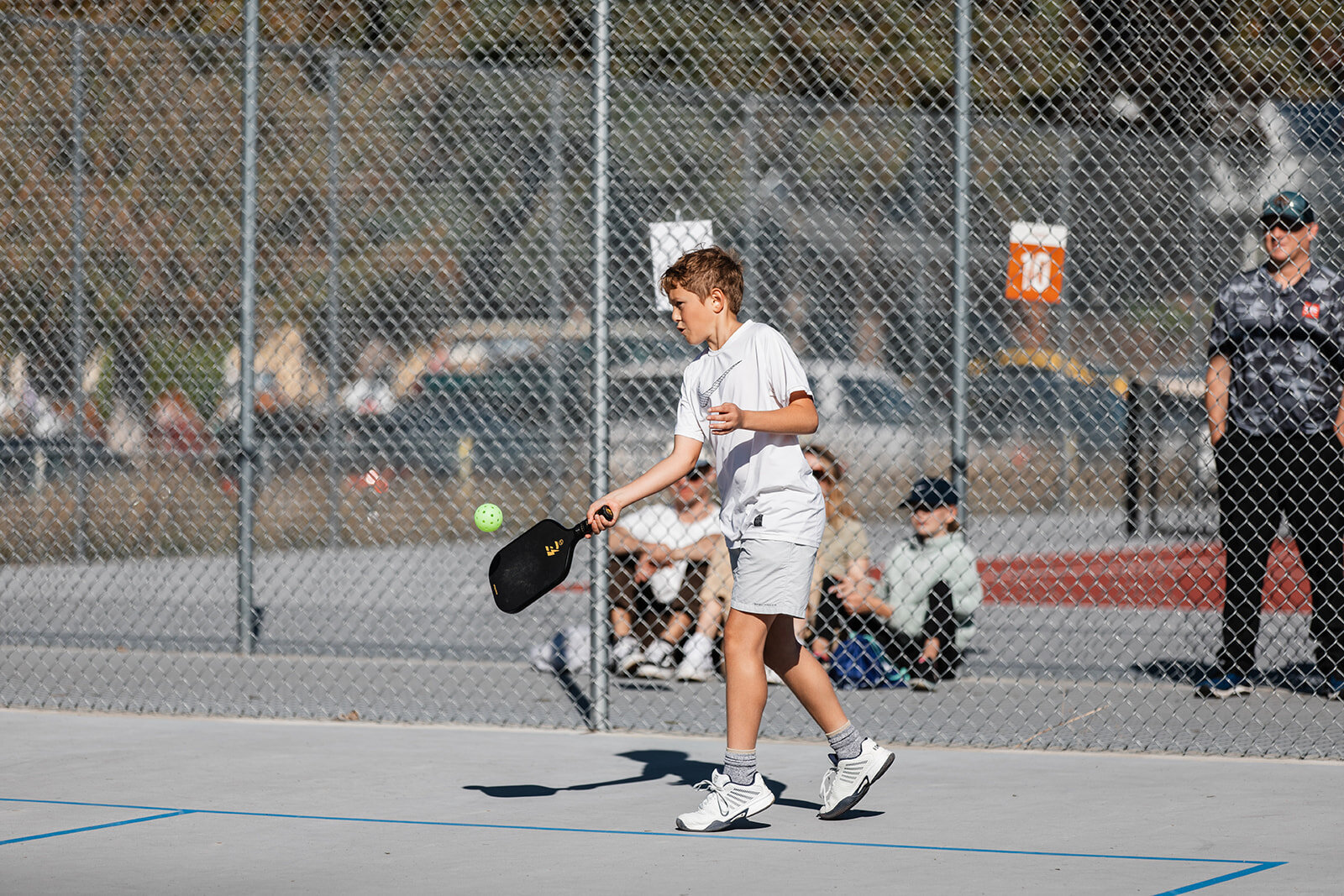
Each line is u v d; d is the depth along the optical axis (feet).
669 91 79.82
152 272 93.09
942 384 107.96
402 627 95.20
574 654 77.05
